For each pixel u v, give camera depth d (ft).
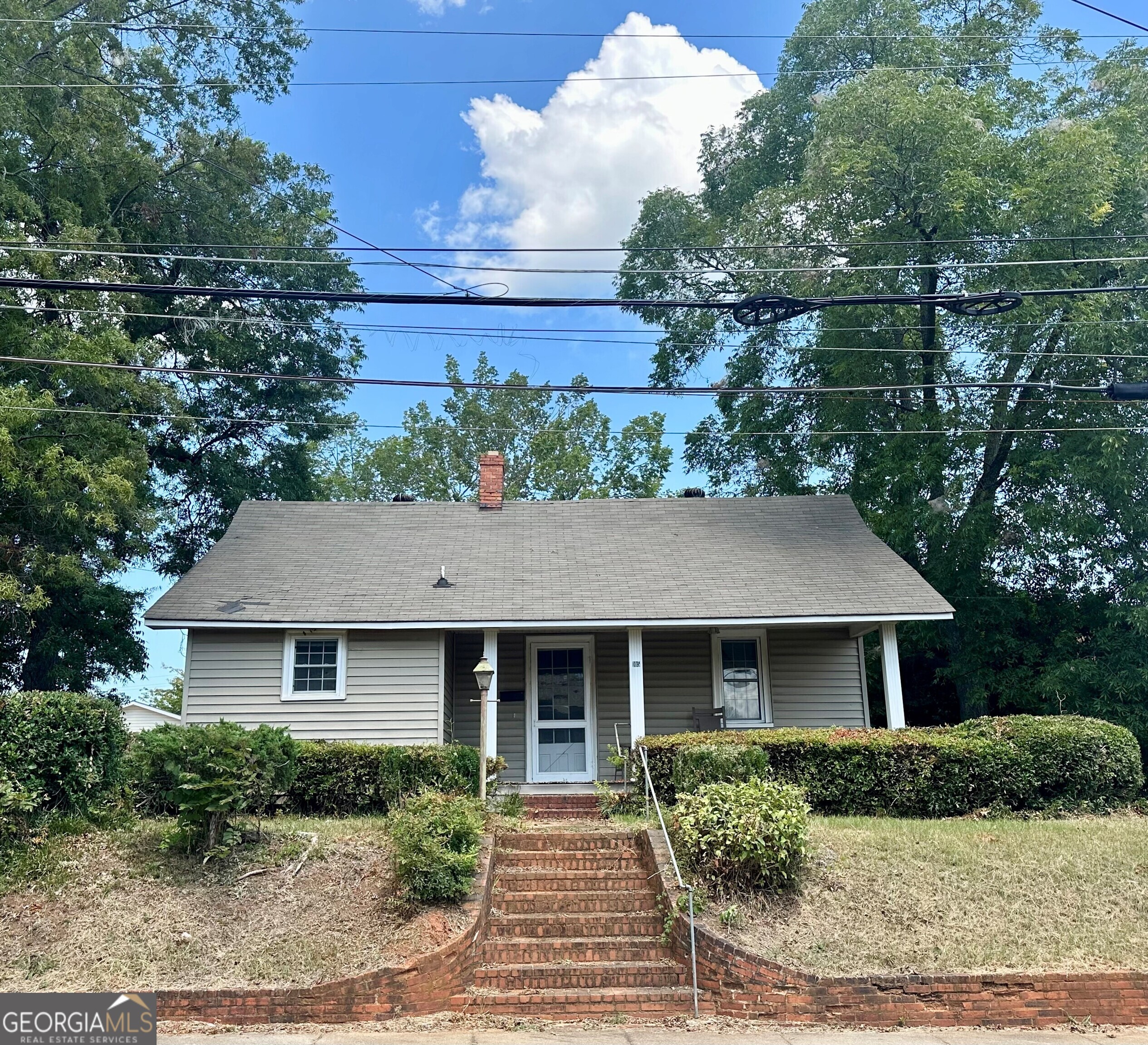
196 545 86.33
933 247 70.85
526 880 33.27
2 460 51.96
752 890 31.22
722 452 93.71
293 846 33.78
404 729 50.55
